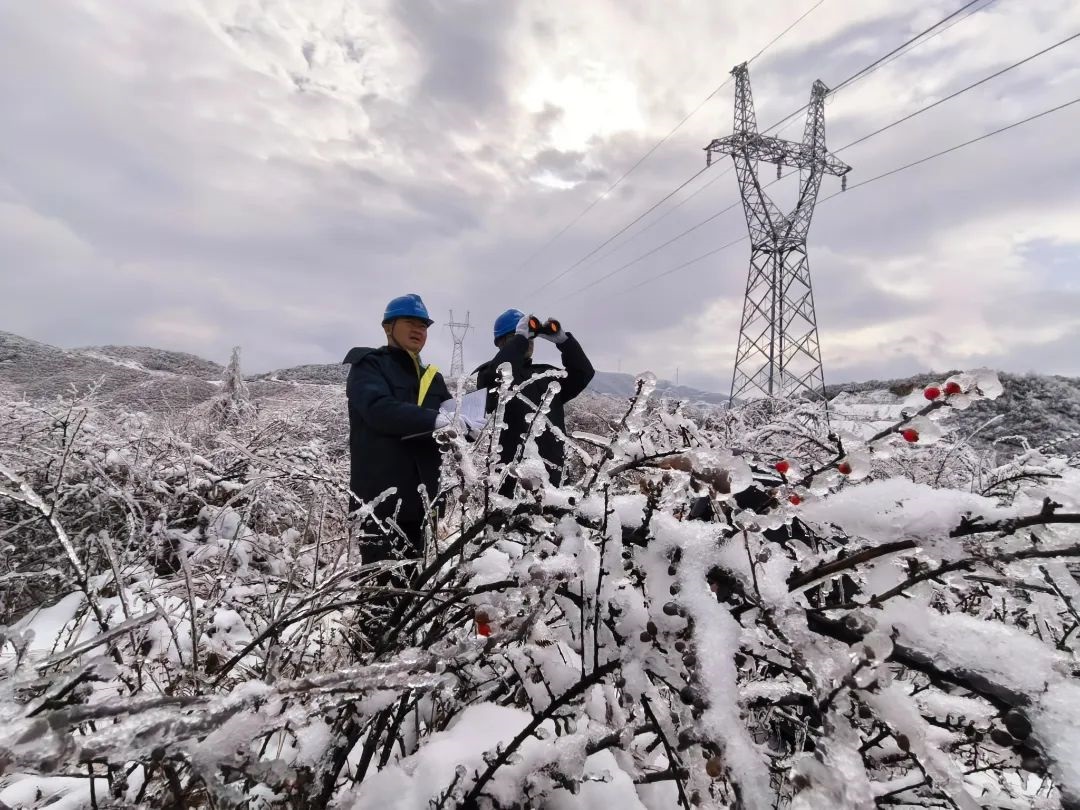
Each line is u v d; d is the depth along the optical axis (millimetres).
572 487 1071
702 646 693
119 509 2572
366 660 1298
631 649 828
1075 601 697
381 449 2129
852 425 836
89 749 560
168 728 603
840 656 653
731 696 655
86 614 1318
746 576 766
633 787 977
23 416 2988
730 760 597
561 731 1078
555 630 1149
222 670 1119
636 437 953
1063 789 551
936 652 672
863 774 582
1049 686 610
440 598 1413
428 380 2490
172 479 3148
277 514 2699
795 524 1131
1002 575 712
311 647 1544
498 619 916
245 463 3258
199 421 5422
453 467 1306
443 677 1035
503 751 903
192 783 775
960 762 1022
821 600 986
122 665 1109
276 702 750
